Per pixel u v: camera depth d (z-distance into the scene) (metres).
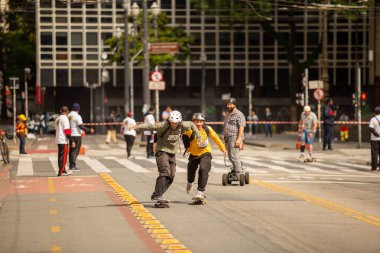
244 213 30.19
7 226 27.27
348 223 27.75
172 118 31.34
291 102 136.62
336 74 151.62
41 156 71.31
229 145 41.34
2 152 59.19
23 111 167.88
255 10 123.38
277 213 30.27
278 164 61.22
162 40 125.50
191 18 150.00
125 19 106.25
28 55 175.75
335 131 105.69
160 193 31.62
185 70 150.88
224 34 150.75
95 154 74.50
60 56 148.25
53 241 24.08
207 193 37.53
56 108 153.12
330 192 39.16
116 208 31.86
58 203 33.81
